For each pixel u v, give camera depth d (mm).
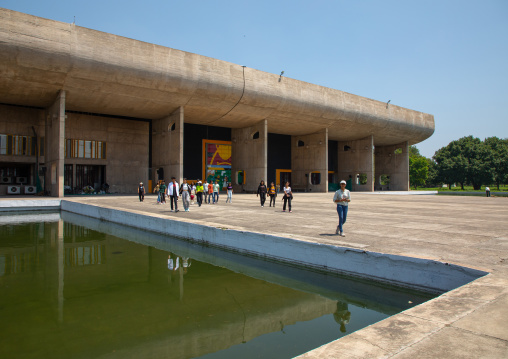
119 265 8680
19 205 21750
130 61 24312
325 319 5332
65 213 21125
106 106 29250
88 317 5402
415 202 23000
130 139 34812
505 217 13055
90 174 33688
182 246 11117
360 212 15188
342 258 7180
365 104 39812
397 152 52438
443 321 3514
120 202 21297
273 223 11234
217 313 5605
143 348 4367
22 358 4055
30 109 29969
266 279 7410
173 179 15289
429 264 5918
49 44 21375
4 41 20031
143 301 6141
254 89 30469
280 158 45781
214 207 18000
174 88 26969
